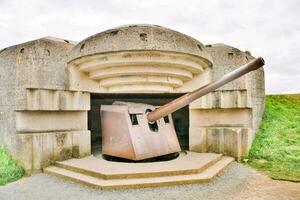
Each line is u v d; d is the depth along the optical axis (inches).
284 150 354.6
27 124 311.4
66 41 367.2
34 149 304.7
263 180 271.0
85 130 355.9
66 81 338.6
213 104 363.9
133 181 248.7
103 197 225.1
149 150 310.3
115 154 316.5
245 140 353.4
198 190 240.5
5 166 300.7
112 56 294.0
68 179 272.4
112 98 497.7
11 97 313.6
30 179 285.1
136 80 311.9
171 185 250.1
